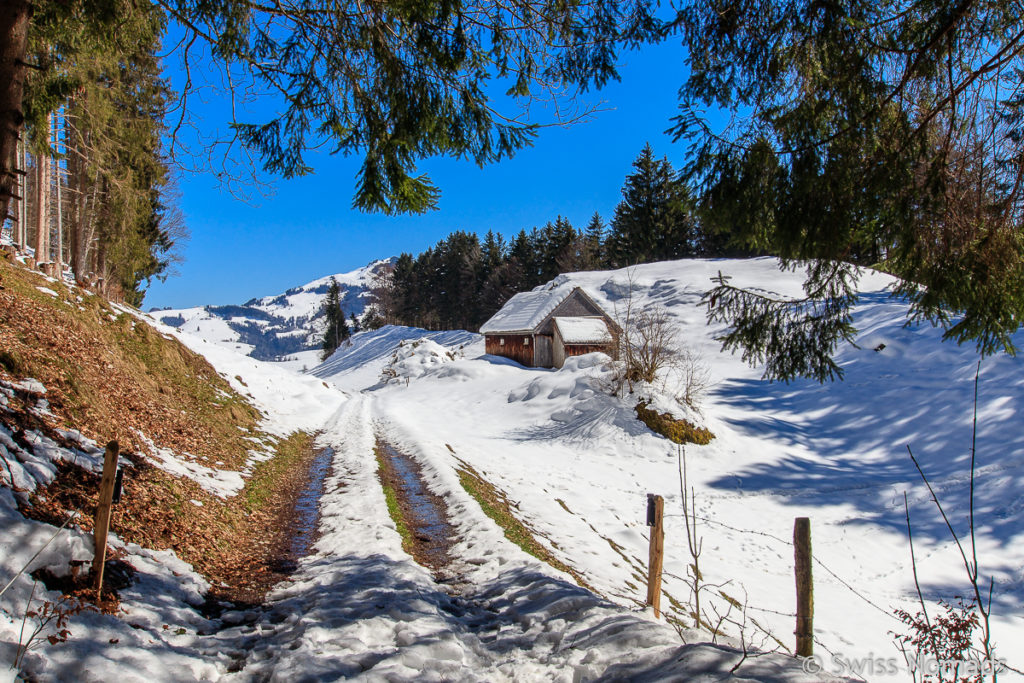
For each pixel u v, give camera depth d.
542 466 21.27
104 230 23.80
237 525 9.61
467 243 106.19
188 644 5.40
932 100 4.89
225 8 5.51
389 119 6.36
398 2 5.44
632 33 5.52
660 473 21.53
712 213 5.03
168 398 16.72
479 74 6.15
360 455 18.06
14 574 4.91
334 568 8.02
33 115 6.99
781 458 23.06
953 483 19.11
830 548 15.72
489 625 6.52
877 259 5.29
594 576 10.15
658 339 29.17
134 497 7.82
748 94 4.88
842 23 4.43
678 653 4.43
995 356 28.08
